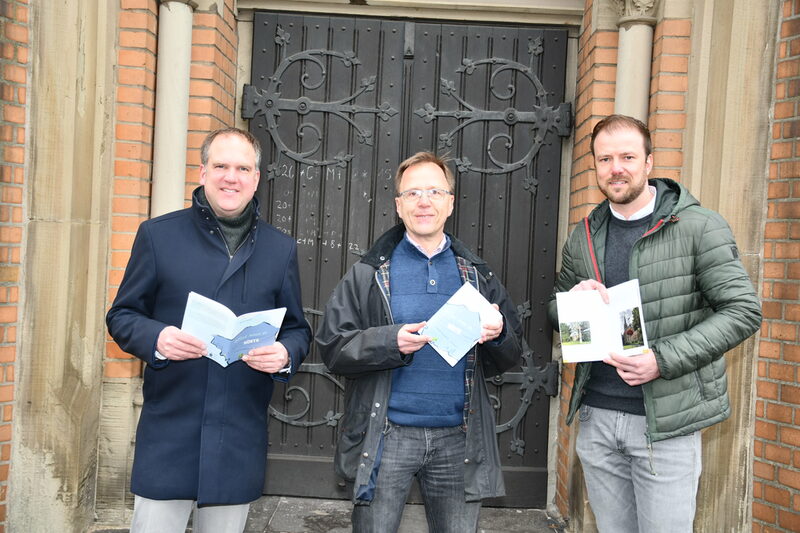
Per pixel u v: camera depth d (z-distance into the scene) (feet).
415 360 7.73
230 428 7.23
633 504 8.10
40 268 10.94
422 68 13.71
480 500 7.76
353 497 7.57
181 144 12.42
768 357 10.53
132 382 12.12
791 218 10.29
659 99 11.60
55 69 10.93
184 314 7.04
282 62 13.73
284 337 7.77
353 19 13.73
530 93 13.75
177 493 7.04
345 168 13.75
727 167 10.82
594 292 7.62
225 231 7.50
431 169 7.87
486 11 13.65
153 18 12.28
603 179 7.73
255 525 12.23
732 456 10.77
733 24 10.78
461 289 7.40
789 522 10.14
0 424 10.71
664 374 7.17
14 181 10.71
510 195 13.70
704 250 7.41
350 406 7.80
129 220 12.05
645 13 11.81
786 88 10.44
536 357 13.74
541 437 13.70
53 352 11.03
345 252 13.76
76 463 11.29
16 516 10.92
